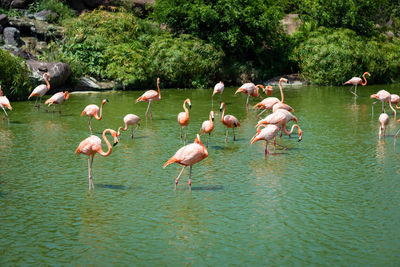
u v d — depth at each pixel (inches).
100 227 275.7
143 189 344.8
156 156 440.5
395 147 469.1
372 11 1359.5
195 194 332.8
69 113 691.4
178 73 1085.1
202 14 1130.7
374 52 1213.7
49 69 898.7
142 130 566.9
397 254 238.1
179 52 1077.8
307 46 1211.9
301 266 226.7
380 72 1224.2
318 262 230.7
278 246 249.0
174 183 358.9
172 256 238.7
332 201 316.2
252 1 1188.5
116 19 1148.5
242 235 263.3
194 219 287.3
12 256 238.7
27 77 840.9
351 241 253.9
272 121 464.4
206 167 402.9
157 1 1210.6
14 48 951.0
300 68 1241.4
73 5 1275.8
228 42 1171.9
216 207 307.0
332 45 1181.1
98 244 253.0
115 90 1005.8
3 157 433.1
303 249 245.1
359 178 366.9
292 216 290.4
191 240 257.4
